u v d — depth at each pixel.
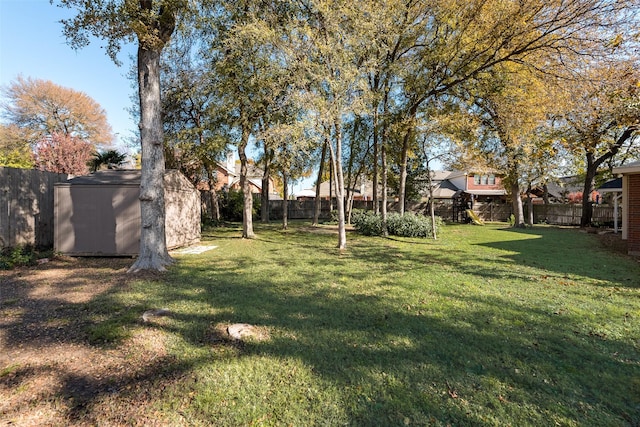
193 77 12.10
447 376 2.42
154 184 6.03
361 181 24.08
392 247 9.27
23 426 1.87
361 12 7.77
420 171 21.47
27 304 3.97
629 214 8.17
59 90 25.08
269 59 8.19
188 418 1.96
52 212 7.88
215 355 2.71
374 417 1.96
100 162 14.18
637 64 7.01
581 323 3.45
